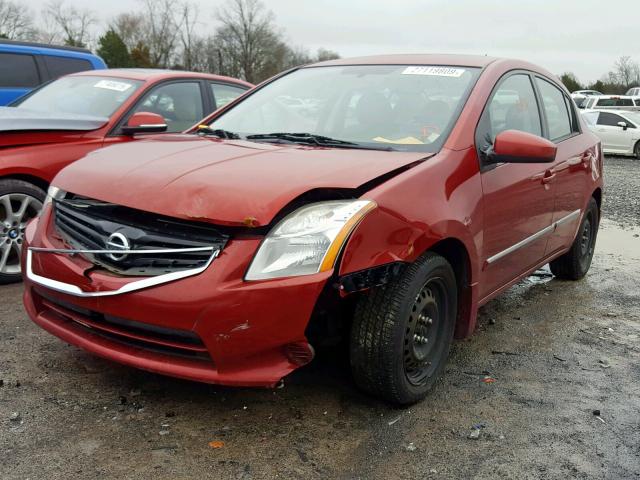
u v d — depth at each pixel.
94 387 3.26
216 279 2.62
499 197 3.66
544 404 3.36
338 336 3.06
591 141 5.41
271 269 2.64
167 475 2.58
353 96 4.01
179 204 2.74
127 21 66.94
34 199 4.94
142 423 2.95
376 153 3.34
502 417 3.19
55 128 5.04
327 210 2.75
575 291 5.49
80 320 2.99
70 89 6.20
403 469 2.71
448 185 3.26
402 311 2.96
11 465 2.58
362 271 2.74
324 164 3.05
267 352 2.71
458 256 3.42
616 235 8.29
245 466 2.67
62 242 3.15
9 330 3.96
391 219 2.86
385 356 2.96
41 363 3.50
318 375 3.50
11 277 4.89
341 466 2.71
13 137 4.88
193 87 6.52
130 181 2.97
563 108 5.17
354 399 3.27
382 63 4.32
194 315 2.61
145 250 2.75
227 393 3.26
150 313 2.69
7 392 3.16
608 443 2.99
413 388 3.17
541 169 4.23
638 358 4.06
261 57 67.38
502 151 3.52
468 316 3.53
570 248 5.43
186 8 66.44
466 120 3.59
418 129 3.61
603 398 3.46
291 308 2.64
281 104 4.19
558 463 2.81
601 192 5.67
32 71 8.27
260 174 2.88
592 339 4.36
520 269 4.25
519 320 4.69
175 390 3.27
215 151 3.31
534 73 4.73
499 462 2.79
